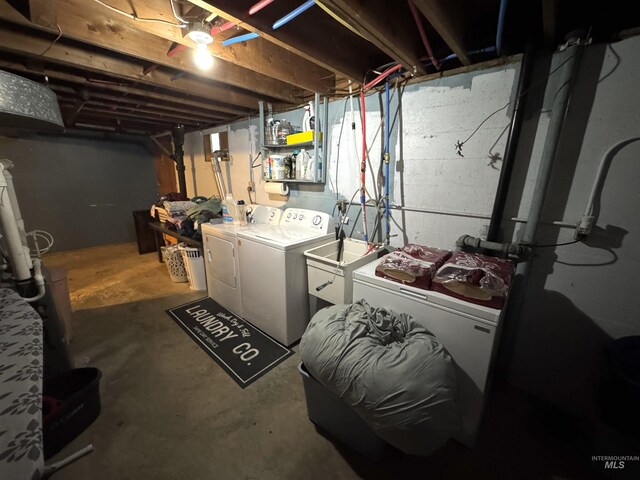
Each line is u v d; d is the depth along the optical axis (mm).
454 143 1685
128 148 4840
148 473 1201
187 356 1955
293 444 1338
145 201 5168
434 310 1294
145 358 1932
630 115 1200
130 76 1900
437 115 1720
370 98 1998
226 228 2471
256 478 1188
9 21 1288
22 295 1429
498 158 1549
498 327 1175
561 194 1406
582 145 1321
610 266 1331
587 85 1270
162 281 3250
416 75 1756
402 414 1005
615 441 1182
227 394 1632
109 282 3211
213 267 2643
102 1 1117
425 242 1921
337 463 1252
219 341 2125
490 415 1499
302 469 1227
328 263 1835
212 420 1460
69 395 1469
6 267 1446
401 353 1109
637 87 1171
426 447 1023
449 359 1171
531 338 1594
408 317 1342
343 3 1011
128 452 1287
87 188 4516
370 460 1264
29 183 4023
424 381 1036
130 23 1229
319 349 1190
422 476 1202
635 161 1216
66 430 1292
